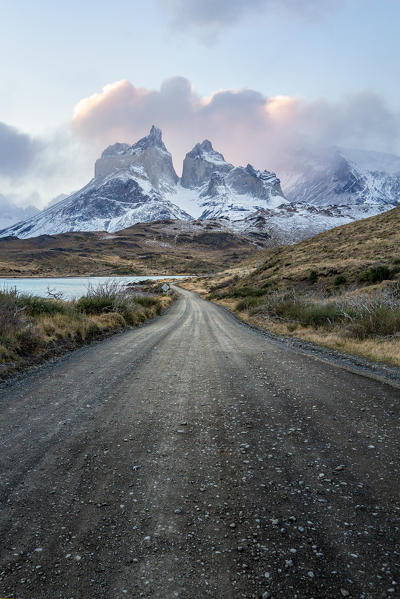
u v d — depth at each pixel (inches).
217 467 125.7
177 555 81.6
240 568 77.3
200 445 144.9
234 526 92.0
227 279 3245.6
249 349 410.0
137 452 137.9
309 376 269.1
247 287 1708.9
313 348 414.6
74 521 94.3
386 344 390.6
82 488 111.1
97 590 71.7
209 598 69.4
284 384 245.1
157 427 165.0
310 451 138.1
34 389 228.5
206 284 3287.4
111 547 84.3
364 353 360.2
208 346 432.1
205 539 87.0
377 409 188.2
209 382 252.8
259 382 251.9
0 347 297.9
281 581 73.5
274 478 117.5
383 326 457.4
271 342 473.1
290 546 84.1
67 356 343.9
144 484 113.9
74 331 447.8
